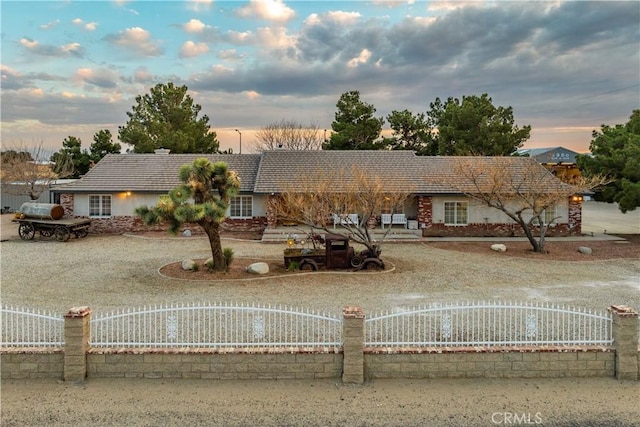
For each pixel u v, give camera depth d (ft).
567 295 53.01
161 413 27.73
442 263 72.38
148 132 160.25
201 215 57.47
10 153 146.72
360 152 118.93
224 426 26.48
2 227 113.60
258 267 62.90
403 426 26.53
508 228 103.76
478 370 32.14
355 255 68.18
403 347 32.63
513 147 152.66
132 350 31.83
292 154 117.19
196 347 32.81
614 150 103.09
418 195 103.65
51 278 60.64
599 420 27.22
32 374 31.73
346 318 31.27
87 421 26.81
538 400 29.32
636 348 31.76
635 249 86.12
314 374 31.99
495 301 50.14
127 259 74.18
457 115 155.02
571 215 103.60
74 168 170.81
